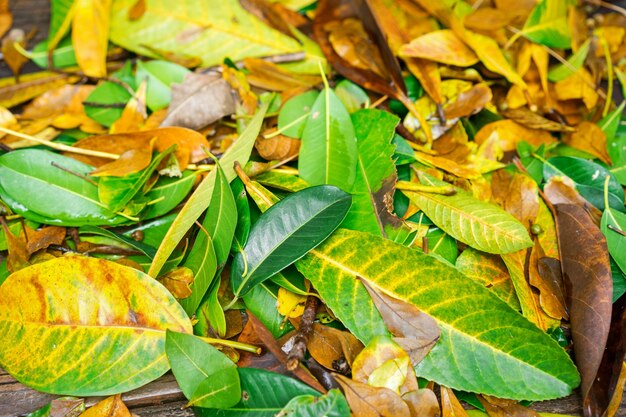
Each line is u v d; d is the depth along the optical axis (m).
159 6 0.49
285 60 0.49
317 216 0.38
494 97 0.50
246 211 0.40
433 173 0.44
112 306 0.38
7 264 0.41
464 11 0.51
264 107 0.43
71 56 0.49
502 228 0.41
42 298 0.38
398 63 0.48
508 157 0.47
